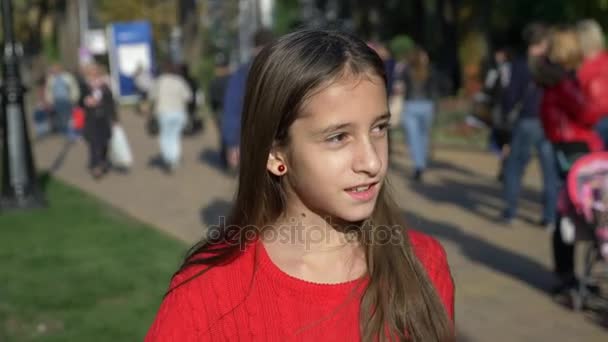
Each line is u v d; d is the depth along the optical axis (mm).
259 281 1345
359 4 25969
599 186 4316
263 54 1348
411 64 9406
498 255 5840
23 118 7996
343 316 1344
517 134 6715
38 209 7902
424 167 9531
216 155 12695
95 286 5039
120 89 28750
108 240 6449
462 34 21156
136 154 12992
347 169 1280
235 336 1318
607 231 4281
